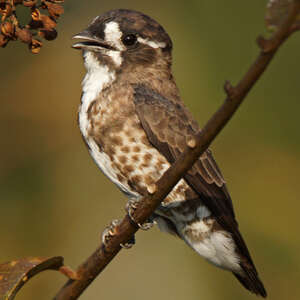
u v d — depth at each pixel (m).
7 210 12.02
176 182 6.06
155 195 6.22
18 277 6.07
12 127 12.61
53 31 6.06
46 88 12.85
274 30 4.67
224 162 12.31
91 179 12.23
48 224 11.98
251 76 4.96
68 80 12.90
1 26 5.91
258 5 12.91
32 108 12.74
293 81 12.73
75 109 12.73
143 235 11.83
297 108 12.59
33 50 6.04
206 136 5.47
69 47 13.10
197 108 12.34
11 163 12.42
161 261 11.67
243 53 12.76
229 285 11.62
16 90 12.79
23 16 11.20
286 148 12.38
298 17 4.54
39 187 12.20
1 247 11.82
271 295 11.69
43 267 6.29
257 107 12.59
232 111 5.21
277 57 12.80
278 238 11.81
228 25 12.91
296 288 11.69
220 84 12.55
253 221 11.91
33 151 12.49
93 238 11.88
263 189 12.11
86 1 13.49
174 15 13.19
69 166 12.34
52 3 6.04
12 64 12.88
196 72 12.59
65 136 12.61
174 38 12.88
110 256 6.55
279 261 11.77
